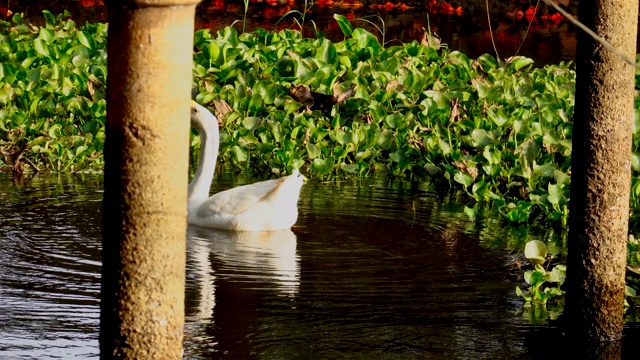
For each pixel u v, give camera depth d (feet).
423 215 42.24
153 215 17.06
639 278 33.88
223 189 46.26
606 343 28.19
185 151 17.21
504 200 43.11
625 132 27.12
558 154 48.11
